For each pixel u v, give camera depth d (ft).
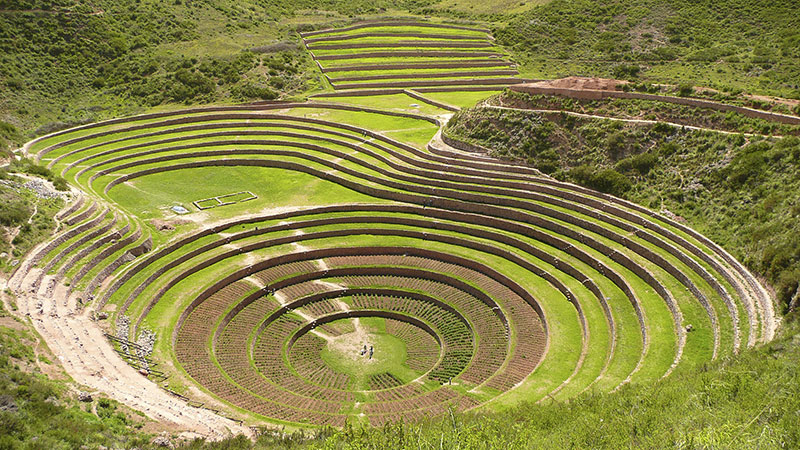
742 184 178.19
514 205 212.64
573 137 221.05
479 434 86.28
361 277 195.00
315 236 210.18
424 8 490.90
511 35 410.11
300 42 403.13
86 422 101.40
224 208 223.71
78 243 170.19
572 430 93.04
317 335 172.65
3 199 172.04
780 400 85.35
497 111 240.94
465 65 382.83
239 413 128.26
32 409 99.19
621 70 327.47
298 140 286.46
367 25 439.22
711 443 72.38
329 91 345.51
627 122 214.28
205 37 370.32
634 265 174.70
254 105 321.93
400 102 333.01
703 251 167.22
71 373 118.93
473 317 175.42
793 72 271.90
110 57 337.52
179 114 309.01
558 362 148.77
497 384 143.95
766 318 134.51
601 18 401.29
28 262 153.79
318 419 130.41
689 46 343.67
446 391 142.92
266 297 182.29
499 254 199.11
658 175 199.62
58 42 328.08
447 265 197.88
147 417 111.34
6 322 128.36
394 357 164.76
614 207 196.95
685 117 208.64
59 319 140.77
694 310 153.48
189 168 265.75
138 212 216.95
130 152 271.08
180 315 164.86
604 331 157.99
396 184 232.94
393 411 135.95
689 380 108.58
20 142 257.34
